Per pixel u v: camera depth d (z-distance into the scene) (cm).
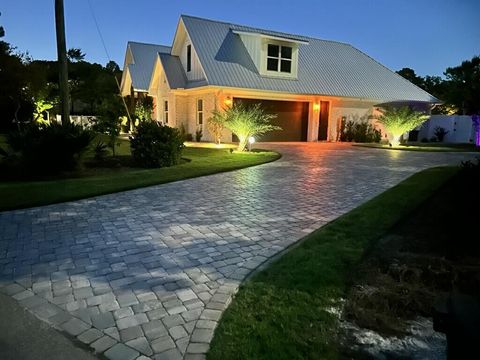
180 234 522
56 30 1106
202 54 1964
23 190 778
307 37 2608
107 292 350
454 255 428
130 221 584
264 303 321
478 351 151
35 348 266
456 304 172
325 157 1455
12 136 975
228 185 886
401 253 436
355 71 2528
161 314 310
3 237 504
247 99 2034
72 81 3878
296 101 2202
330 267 395
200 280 376
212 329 287
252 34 1978
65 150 963
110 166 1130
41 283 369
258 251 459
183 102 2184
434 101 2589
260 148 1742
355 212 612
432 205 657
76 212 635
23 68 2247
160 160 1131
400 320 304
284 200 736
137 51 2948
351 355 259
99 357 256
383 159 1412
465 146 2108
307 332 279
